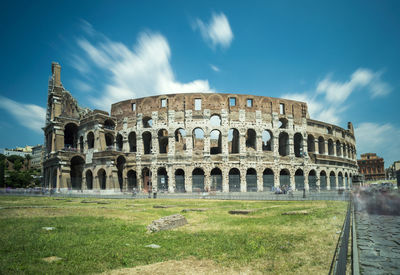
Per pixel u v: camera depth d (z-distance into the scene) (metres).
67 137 91.38
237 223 20.23
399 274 8.70
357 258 10.55
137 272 9.84
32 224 19.09
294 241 14.02
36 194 67.44
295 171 77.12
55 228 17.83
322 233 15.73
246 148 75.81
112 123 80.50
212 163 70.75
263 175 72.75
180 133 84.25
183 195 56.19
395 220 20.05
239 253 12.09
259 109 75.62
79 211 27.62
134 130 75.94
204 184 69.88
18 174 118.69
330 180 85.50
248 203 38.12
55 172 77.81
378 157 179.50
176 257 11.63
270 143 84.25
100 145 75.12
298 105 81.81
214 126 72.50
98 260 11.21
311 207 30.44
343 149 96.62
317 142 83.69
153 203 39.56
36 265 10.45
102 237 15.48
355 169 104.44
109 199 50.09
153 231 17.33
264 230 17.20
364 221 19.75
